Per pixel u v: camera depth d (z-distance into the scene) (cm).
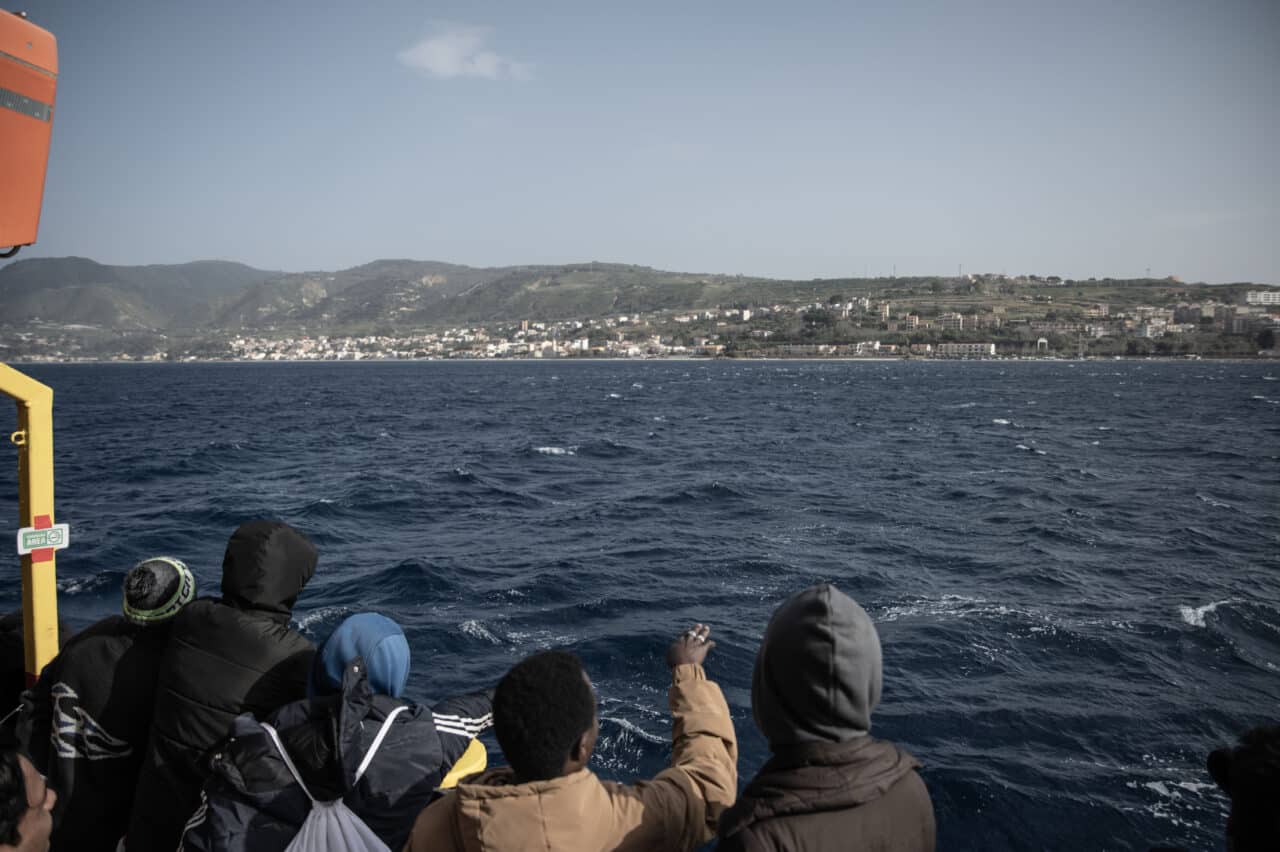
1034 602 1265
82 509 2022
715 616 1171
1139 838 669
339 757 244
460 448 3603
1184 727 864
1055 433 4353
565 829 200
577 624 1134
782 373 16350
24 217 316
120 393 9194
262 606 302
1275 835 165
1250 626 1181
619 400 7775
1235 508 2139
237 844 246
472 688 920
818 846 181
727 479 2586
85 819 311
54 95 324
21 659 393
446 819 218
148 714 313
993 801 705
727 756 240
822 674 189
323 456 3278
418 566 1405
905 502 2178
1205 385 10656
